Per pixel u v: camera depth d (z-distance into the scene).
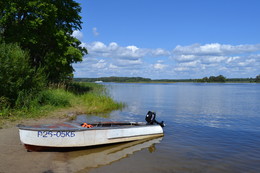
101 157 7.55
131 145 9.04
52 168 6.39
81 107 17.70
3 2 18.19
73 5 25.42
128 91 50.88
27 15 20.03
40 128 7.45
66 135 7.79
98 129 8.45
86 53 28.66
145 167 6.82
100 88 42.03
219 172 6.59
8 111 12.08
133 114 16.94
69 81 30.64
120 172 6.40
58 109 15.52
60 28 23.22
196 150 8.56
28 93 13.95
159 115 17.00
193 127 12.80
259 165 7.18
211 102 27.47
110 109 19.06
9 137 8.62
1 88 12.45
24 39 19.38
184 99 31.47
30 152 7.50
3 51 12.91
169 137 10.40
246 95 41.06
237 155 8.06
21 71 13.49
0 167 6.18
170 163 7.19
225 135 11.01
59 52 23.16
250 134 11.27
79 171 6.34
